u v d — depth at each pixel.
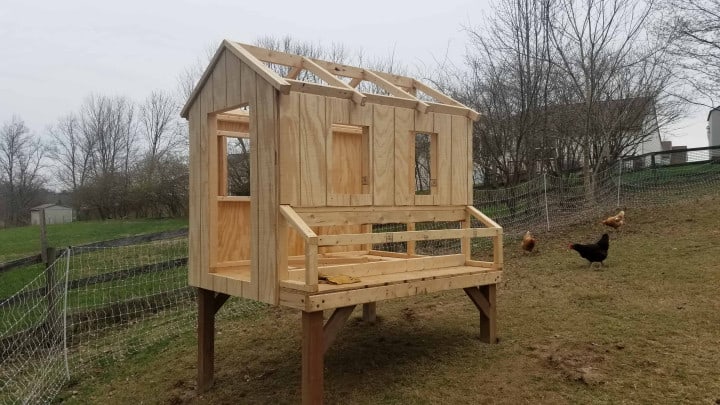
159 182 28.38
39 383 6.28
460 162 5.73
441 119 5.50
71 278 8.91
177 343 7.03
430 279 4.84
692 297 6.30
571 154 15.58
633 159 15.34
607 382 4.36
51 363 6.80
